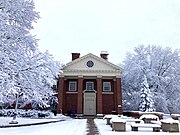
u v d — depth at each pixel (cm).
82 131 1416
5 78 1298
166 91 4316
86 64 3978
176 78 4322
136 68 4453
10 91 1306
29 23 1705
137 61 4672
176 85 4234
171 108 4197
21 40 1603
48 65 1650
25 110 3453
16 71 1434
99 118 3522
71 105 3981
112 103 3988
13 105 3581
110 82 4125
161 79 4262
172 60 4466
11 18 1573
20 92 1530
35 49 1666
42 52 1673
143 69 4475
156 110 4147
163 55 4494
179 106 4147
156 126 1496
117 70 3944
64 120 2823
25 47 1619
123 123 1495
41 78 1553
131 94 4494
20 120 2208
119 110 3700
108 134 1238
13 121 1800
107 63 3969
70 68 3938
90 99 4025
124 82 4775
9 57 1422
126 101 4581
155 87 4309
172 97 4278
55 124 2041
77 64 3972
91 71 3928
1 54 1327
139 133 1312
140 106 3881
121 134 1234
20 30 1638
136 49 4859
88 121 2647
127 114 3775
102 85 4109
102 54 4500
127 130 1549
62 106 3825
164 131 1498
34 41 1662
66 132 1332
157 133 1332
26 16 1659
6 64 1341
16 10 1558
